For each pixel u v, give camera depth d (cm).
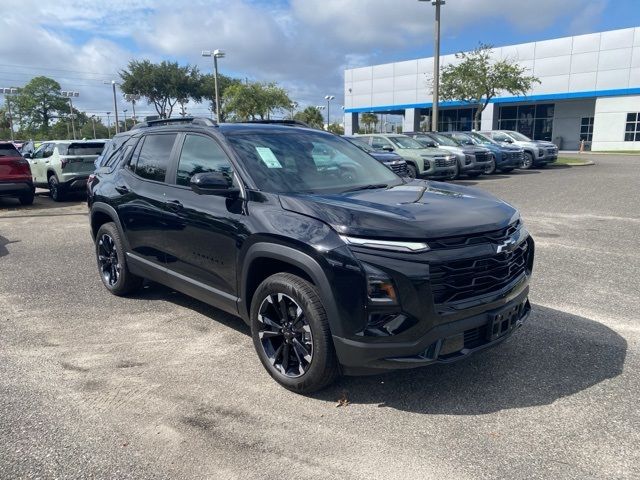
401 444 306
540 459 290
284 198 376
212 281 431
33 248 839
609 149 3988
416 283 313
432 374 391
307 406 350
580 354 420
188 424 329
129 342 458
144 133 554
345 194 394
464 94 3209
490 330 342
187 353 434
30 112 9700
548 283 608
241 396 364
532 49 4197
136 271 542
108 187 566
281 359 379
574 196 1346
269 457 296
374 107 5150
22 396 365
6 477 279
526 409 341
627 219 1012
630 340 446
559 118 4391
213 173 393
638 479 273
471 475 278
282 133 481
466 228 333
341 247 325
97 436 317
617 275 637
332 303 328
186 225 444
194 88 5250
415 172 1673
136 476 280
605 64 3881
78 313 532
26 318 519
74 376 395
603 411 338
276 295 369
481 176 1939
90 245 859
